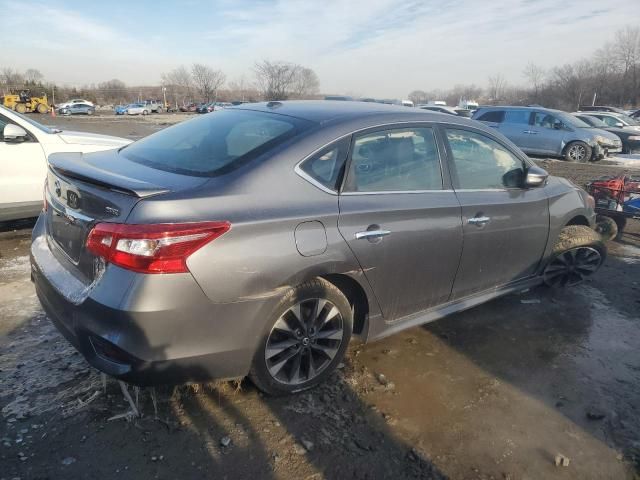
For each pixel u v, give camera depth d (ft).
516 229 12.51
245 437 8.45
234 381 9.74
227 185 8.27
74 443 8.11
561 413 9.73
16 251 16.81
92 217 8.01
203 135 10.36
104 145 19.61
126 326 7.38
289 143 9.10
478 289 12.26
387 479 7.85
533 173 12.53
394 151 10.32
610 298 15.30
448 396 10.00
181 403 9.11
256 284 8.09
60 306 8.39
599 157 50.90
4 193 17.37
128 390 9.28
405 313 10.84
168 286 7.38
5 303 12.78
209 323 7.83
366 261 9.46
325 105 11.10
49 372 9.88
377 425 9.00
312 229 8.68
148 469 7.71
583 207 14.76
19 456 7.78
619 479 8.22
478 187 11.83
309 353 9.42
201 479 7.60
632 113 102.99
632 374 11.25
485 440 8.86
